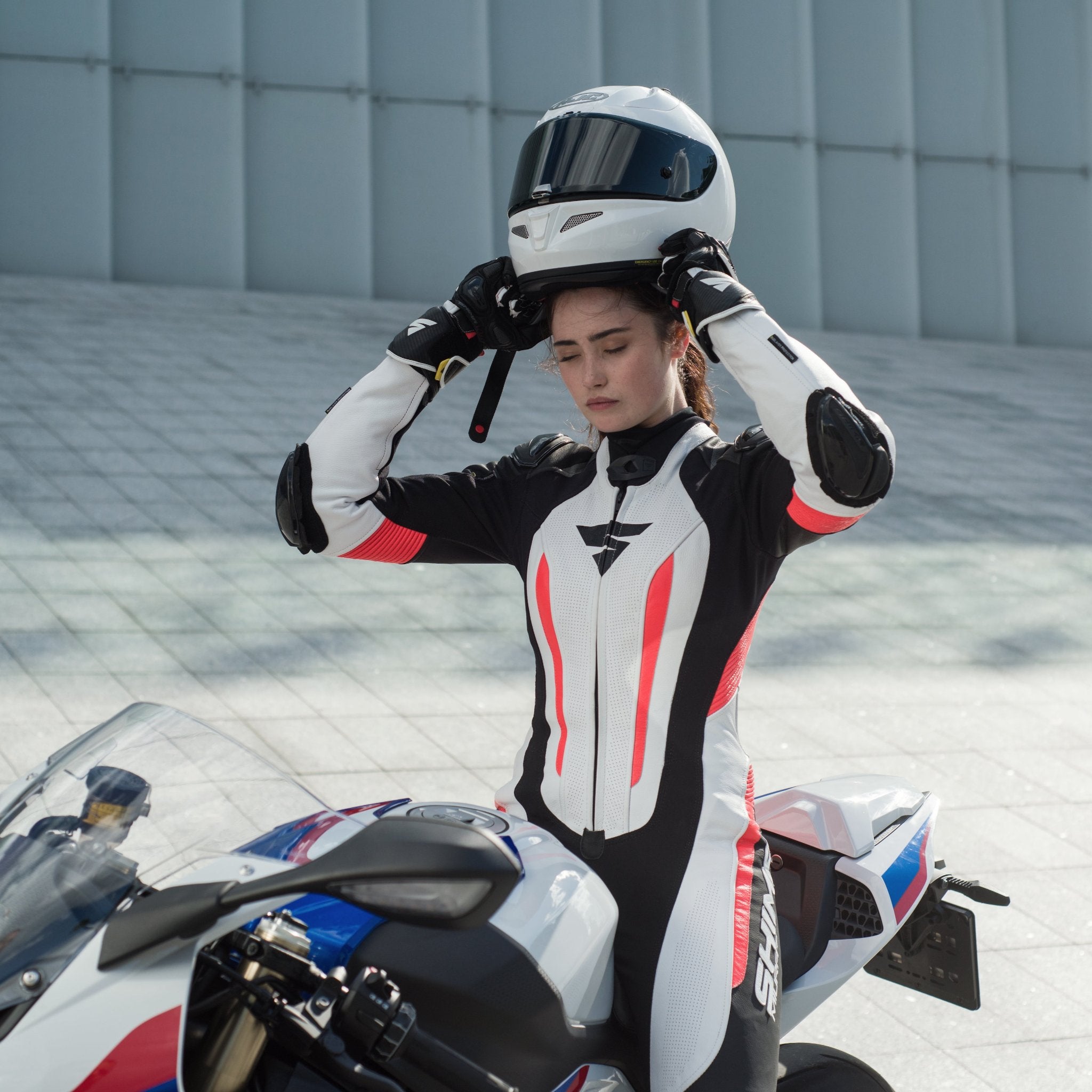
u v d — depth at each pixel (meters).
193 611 7.67
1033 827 5.74
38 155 20.08
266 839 2.03
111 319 17.20
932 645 8.38
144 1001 1.76
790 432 2.22
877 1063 3.90
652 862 2.37
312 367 15.39
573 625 2.48
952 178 24.81
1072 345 25.69
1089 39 25.42
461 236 22.22
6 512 9.20
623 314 2.46
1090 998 4.36
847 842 3.02
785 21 23.56
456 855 1.70
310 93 21.38
